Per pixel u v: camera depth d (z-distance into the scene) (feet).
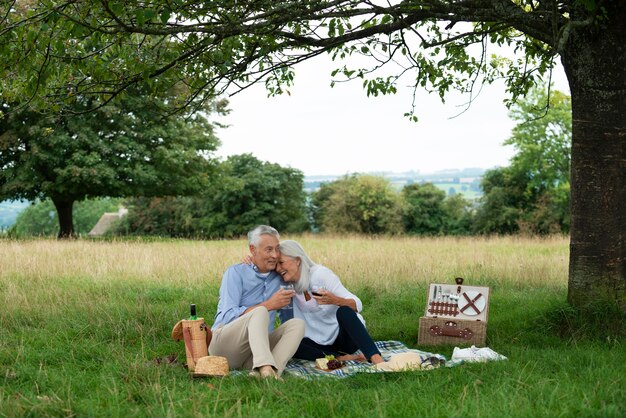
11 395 16.83
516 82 32.19
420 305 32.24
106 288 36.04
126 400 16.31
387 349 23.47
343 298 20.98
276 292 20.47
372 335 26.35
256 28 22.74
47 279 38.55
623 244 24.50
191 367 19.67
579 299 24.94
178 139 97.91
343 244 71.77
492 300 32.99
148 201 207.72
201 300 33.17
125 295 34.17
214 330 20.11
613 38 24.14
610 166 24.45
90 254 49.78
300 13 22.13
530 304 30.14
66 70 26.08
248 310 20.16
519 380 16.96
